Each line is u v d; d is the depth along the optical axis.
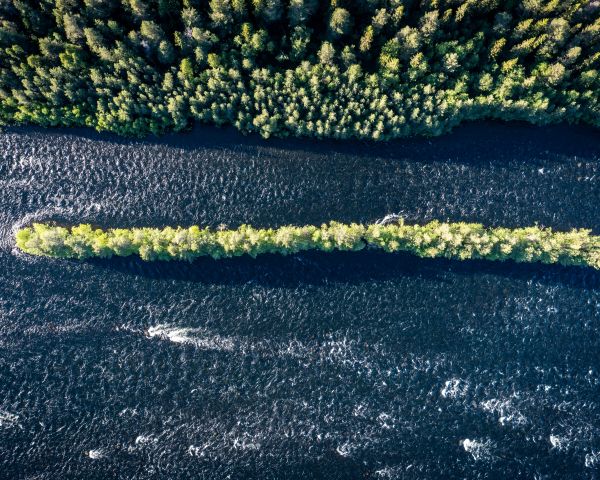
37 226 78.75
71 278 81.38
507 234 78.31
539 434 79.94
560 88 76.12
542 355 81.00
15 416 80.19
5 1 68.56
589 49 72.94
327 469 79.06
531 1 68.75
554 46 72.31
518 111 77.38
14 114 79.25
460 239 76.62
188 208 81.31
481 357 81.06
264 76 73.81
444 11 71.12
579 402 80.50
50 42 70.94
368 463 79.19
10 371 80.88
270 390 80.69
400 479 78.88
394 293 81.25
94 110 78.88
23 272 81.19
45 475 79.81
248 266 81.44
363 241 79.88
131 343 81.31
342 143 81.38
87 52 73.69
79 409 80.44
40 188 81.44
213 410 80.44
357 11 71.88
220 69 73.50
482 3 69.31
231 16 70.69
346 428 79.88
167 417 80.38
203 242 77.25
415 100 75.25
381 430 79.75
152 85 76.00
